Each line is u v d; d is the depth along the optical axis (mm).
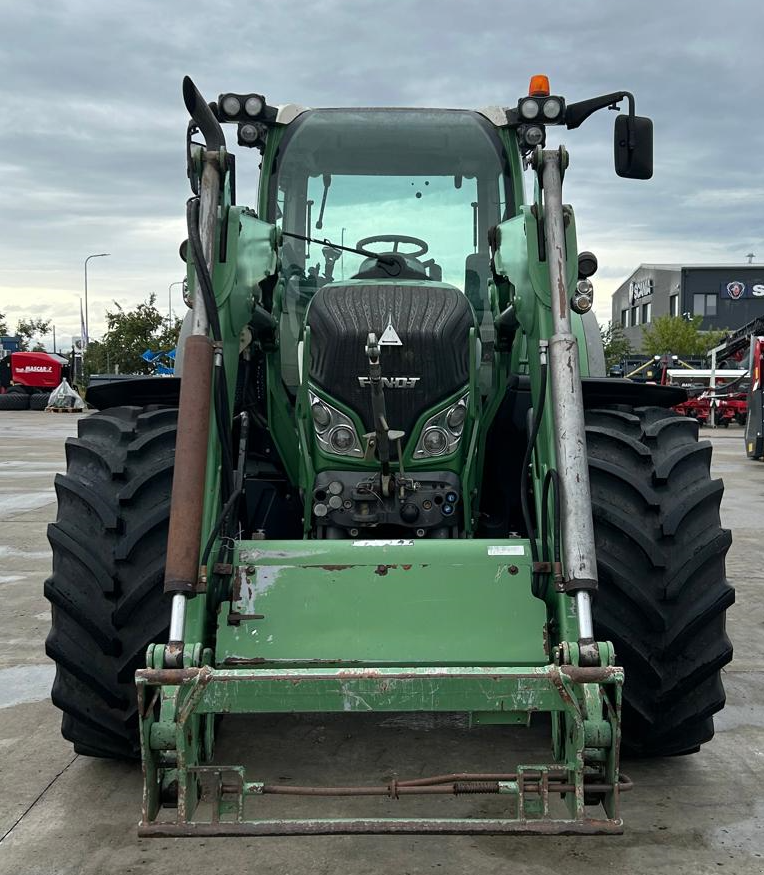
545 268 3059
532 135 4180
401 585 2871
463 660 2771
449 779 2398
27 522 8719
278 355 3736
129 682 2996
